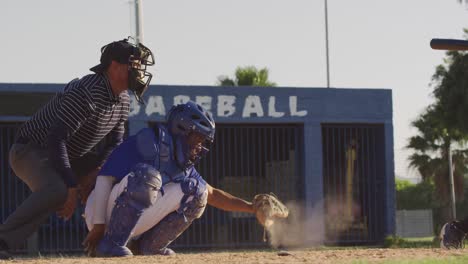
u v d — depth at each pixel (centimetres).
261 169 2552
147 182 782
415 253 782
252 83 4750
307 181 2486
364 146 2602
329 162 2603
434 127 5091
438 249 845
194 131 812
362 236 2545
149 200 788
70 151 863
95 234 832
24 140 853
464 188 5553
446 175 5459
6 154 2331
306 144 2503
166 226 828
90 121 845
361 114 2553
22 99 2300
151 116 2397
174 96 2422
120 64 839
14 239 825
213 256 754
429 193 6994
